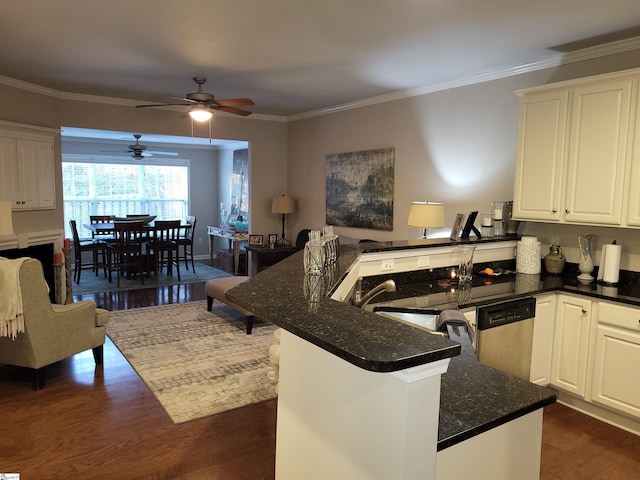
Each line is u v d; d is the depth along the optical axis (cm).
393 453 102
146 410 317
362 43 354
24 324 328
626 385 293
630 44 336
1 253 500
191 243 834
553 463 263
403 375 97
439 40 345
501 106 425
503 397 138
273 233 750
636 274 340
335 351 102
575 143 336
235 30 330
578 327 319
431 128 494
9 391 344
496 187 433
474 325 286
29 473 247
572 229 377
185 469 253
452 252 352
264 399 337
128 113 611
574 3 274
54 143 564
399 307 257
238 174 934
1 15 307
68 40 358
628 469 259
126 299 620
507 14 292
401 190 536
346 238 623
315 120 677
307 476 140
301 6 286
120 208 938
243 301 148
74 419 304
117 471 250
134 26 325
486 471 126
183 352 425
